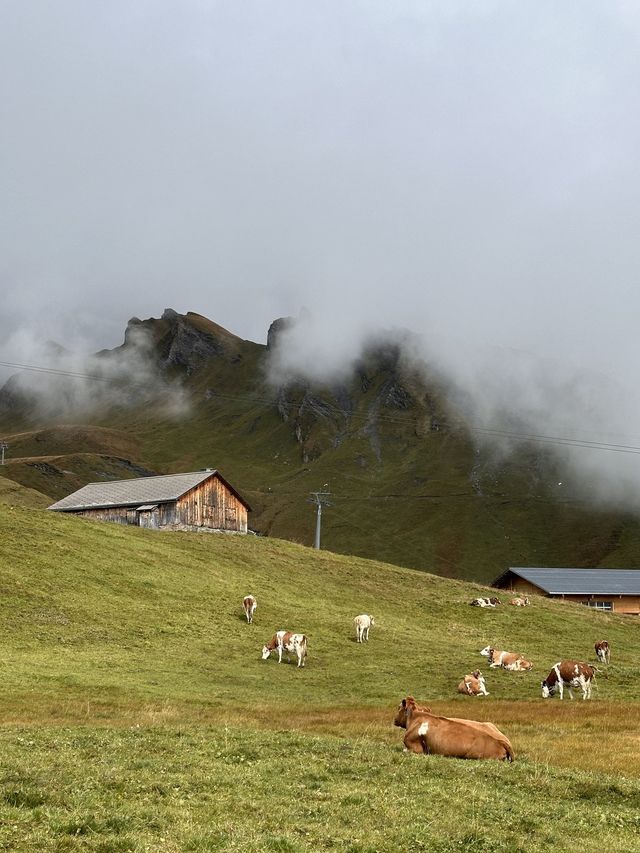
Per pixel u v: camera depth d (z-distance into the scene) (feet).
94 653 134.82
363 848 41.42
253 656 146.72
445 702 113.09
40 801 46.93
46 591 166.71
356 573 254.88
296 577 234.17
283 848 40.19
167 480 326.85
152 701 102.22
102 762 57.21
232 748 64.90
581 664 120.16
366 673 135.54
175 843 40.75
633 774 64.85
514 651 168.14
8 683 107.24
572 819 49.93
